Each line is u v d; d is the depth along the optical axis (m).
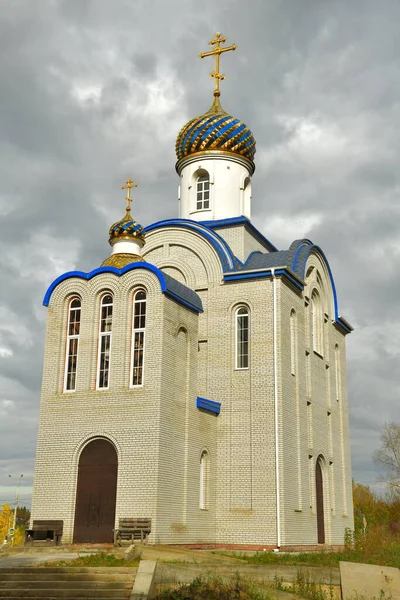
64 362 27.88
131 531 23.48
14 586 17.22
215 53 39.09
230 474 28.61
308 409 32.47
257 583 17.84
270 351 29.39
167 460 25.19
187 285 31.86
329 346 36.97
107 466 25.52
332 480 34.59
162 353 25.78
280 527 27.16
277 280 30.16
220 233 34.88
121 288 27.25
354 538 33.69
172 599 15.78
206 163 36.47
